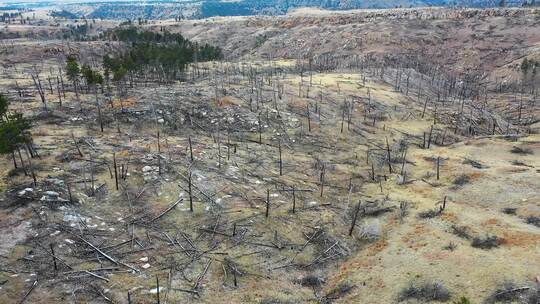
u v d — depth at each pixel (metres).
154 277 32.34
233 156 53.53
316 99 77.75
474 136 75.56
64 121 56.56
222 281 33.09
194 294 31.34
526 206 45.41
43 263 31.92
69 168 43.88
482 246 37.22
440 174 55.12
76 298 29.31
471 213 43.72
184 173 46.16
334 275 35.84
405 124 75.50
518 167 56.59
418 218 43.16
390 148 64.56
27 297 28.75
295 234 40.16
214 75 94.31
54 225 35.66
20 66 105.25
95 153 47.84
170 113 62.56
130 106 63.06
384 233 41.16
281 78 94.44
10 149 40.38
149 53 92.19
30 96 66.19
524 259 34.72
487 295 31.34
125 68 77.88
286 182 49.50
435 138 71.62
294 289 33.53
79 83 77.81
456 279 33.19
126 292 30.48
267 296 32.12
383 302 32.12
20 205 36.91
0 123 46.66
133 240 35.84
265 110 69.31
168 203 41.25
